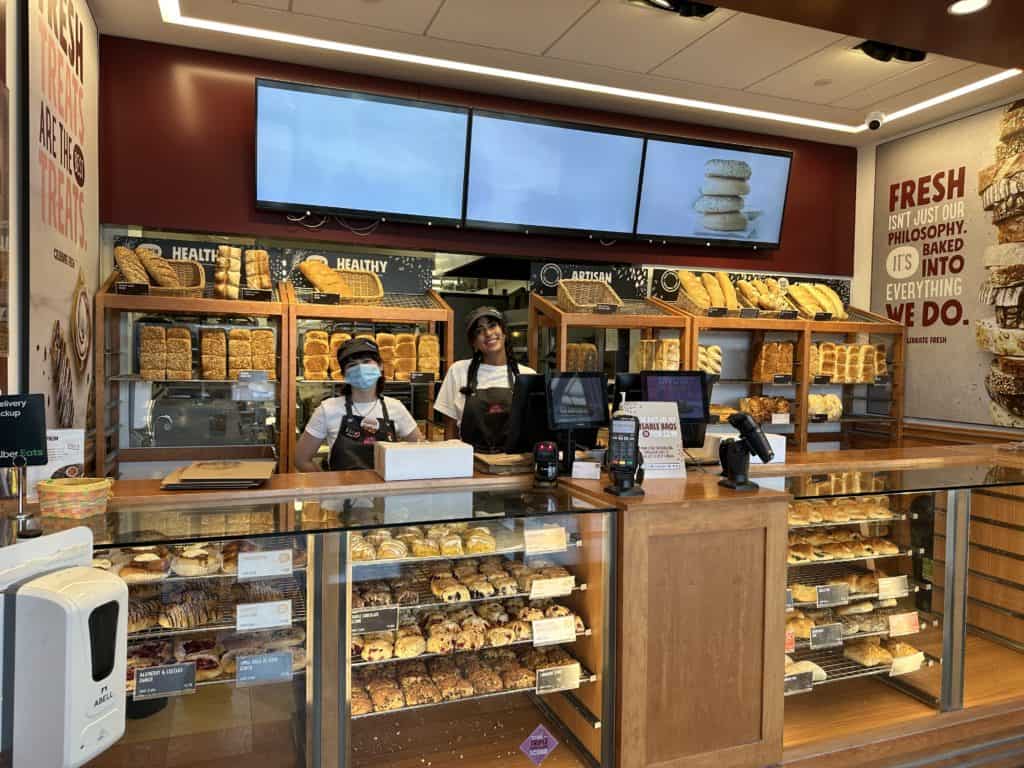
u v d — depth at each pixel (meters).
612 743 2.08
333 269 4.38
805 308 5.14
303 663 1.83
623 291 5.22
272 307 3.85
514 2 3.56
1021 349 4.54
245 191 4.32
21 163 2.33
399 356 4.23
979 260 4.85
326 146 4.21
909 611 2.80
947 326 5.08
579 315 4.44
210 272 4.34
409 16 3.73
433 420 4.28
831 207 5.86
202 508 1.99
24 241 2.34
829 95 4.77
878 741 2.49
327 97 4.12
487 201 4.62
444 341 4.32
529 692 2.32
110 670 1.11
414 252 4.77
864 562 2.77
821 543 2.73
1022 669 3.04
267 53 4.23
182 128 4.19
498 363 3.66
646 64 4.30
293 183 4.21
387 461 2.32
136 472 4.00
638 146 4.86
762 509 2.23
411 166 4.40
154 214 4.14
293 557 1.80
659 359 4.66
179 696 1.80
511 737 2.28
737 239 5.33
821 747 2.39
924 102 4.87
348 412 3.12
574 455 2.51
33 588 1.03
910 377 5.39
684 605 2.13
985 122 4.83
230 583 1.81
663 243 5.23
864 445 5.61
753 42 3.98
